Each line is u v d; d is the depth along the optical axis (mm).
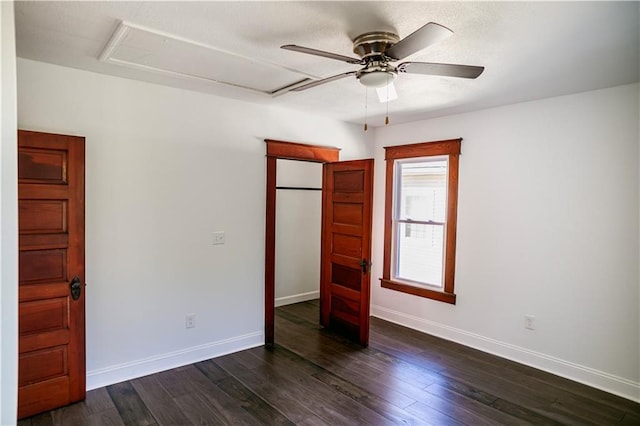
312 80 3004
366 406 2775
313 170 5773
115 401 2775
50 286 2607
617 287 3039
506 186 3684
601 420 2650
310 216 5770
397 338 4172
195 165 3410
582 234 3219
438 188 4328
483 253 3857
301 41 2238
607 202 3084
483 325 3863
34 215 2543
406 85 3041
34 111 2643
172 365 3346
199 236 3465
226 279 3658
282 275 5477
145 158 3135
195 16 1945
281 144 3955
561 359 3334
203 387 3014
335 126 4488
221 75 2914
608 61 2473
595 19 1892
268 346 3900
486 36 2105
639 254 2936
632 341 2969
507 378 3260
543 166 3438
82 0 1792
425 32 1660
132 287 3107
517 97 3373
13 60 1405
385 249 4781
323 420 2588
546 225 3424
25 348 2537
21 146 2477
